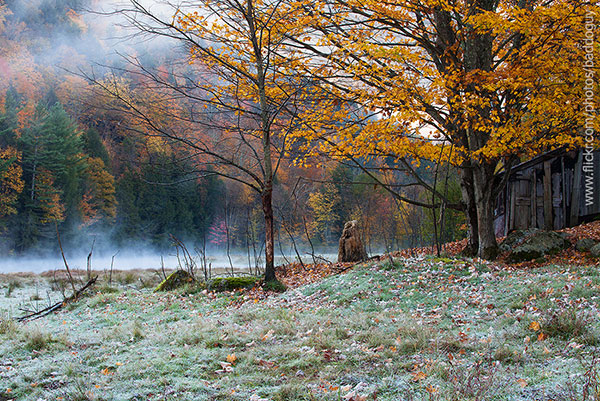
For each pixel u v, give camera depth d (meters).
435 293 8.12
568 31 9.23
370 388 3.75
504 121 10.38
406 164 11.38
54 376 4.59
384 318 6.60
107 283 13.99
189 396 3.85
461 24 10.02
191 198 58.84
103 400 3.85
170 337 6.08
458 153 11.38
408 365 4.30
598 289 6.59
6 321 7.21
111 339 6.27
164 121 10.71
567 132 10.41
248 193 47.19
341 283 9.78
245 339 5.67
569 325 5.00
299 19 10.45
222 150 11.66
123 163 53.38
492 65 11.45
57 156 45.38
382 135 10.39
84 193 49.72
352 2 10.45
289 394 3.77
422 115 10.40
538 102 9.41
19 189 42.00
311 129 10.64
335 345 5.16
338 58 10.61
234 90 11.23
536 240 11.70
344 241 14.30
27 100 48.62
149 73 10.12
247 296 9.79
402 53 9.70
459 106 9.77
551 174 15.11
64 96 47.38
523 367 4.03
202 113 10.46
